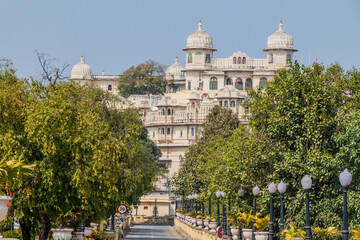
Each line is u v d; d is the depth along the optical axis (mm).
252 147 46094
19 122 41188
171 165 190750
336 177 40594
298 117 44344
